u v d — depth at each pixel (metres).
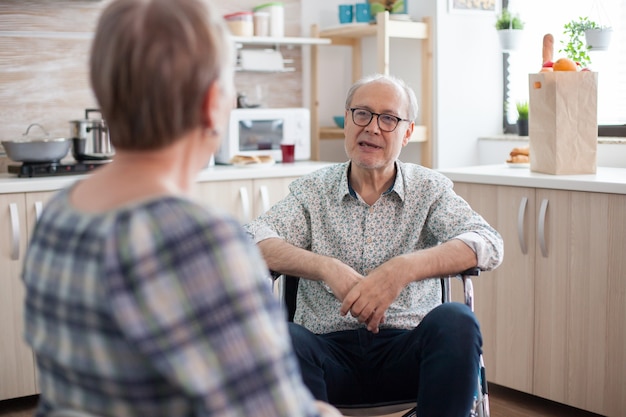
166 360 0.84
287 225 2.27
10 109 3.62
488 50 4.05
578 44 3.70
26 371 3.19
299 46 4.36
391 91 2.22
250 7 4.18
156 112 0.92
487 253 2.11
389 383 2.12
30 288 0.95
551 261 2.94
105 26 0.93
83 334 0.88
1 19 3.56
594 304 2.82
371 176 2.25
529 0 3.96
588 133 3.01
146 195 0.92
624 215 2.71
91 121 3.48
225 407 0.84
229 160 3.82
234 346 0.85
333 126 4.51
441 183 2.29
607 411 2.82
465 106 4.00
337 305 2.22
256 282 0.88
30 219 3.14
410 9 4.05
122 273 0.85
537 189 2.95
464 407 1.92
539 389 3.02
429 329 1.99
